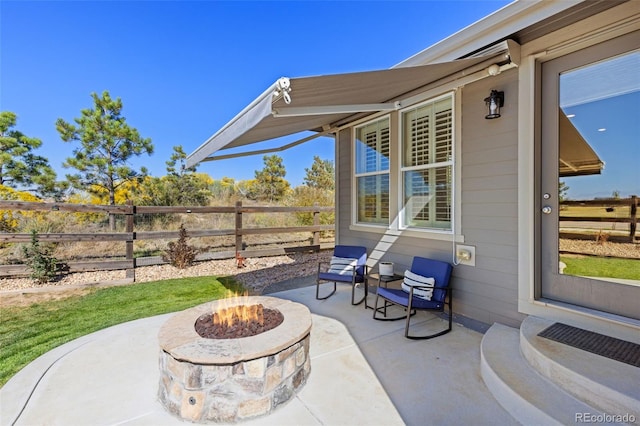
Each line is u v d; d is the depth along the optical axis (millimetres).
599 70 2961
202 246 9688
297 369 2590
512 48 3266
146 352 3352
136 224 11062
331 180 20609
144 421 2283
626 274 3012
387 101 4883
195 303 5203
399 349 3348
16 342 3705
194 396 2262
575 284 3094
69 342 3623
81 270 6820
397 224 5074
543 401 2143
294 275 7273
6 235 6086
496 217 3666
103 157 11055
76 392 2625
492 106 3562
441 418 2271
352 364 3039
